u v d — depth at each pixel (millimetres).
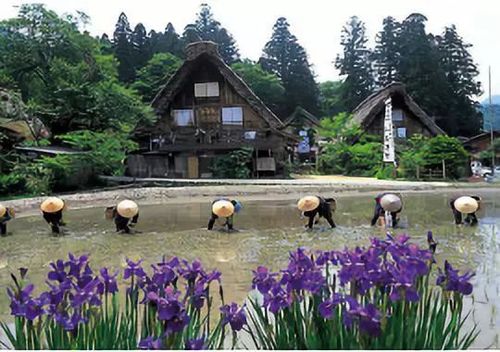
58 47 28875
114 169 25281
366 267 2342
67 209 14383
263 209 13688
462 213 10102
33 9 28406
